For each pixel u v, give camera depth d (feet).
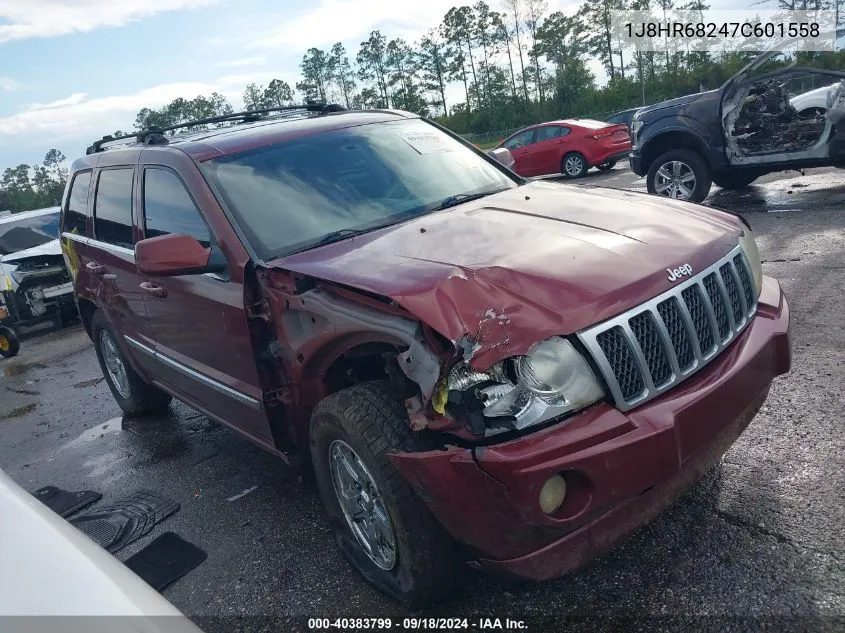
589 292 7.97
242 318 10.67
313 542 11.41
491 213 10.92
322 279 9.23
